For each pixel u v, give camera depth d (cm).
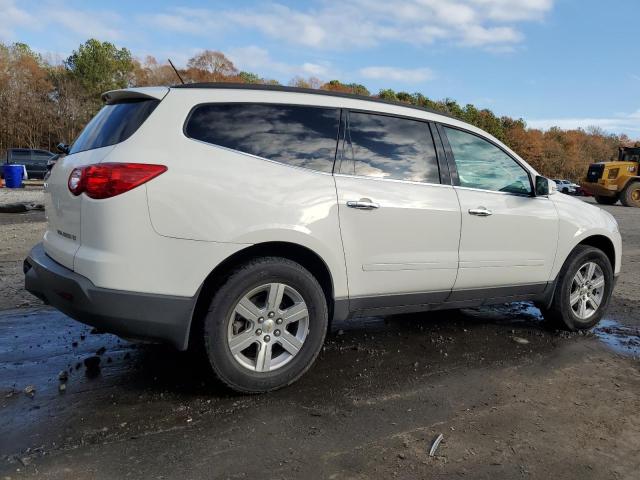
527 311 542
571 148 7462
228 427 275
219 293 298
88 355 373
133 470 234
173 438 262
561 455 258
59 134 4597
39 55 5372
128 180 279
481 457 253
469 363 381
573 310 468
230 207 298
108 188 279
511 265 420
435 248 376
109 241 279
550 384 346
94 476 229
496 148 428
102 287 278
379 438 269
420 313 516
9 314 468
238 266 304
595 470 246
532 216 429
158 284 285
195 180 292
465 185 402
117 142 295
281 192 313
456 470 242
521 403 315
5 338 405
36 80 4622
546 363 387
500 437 273
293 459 247
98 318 282
